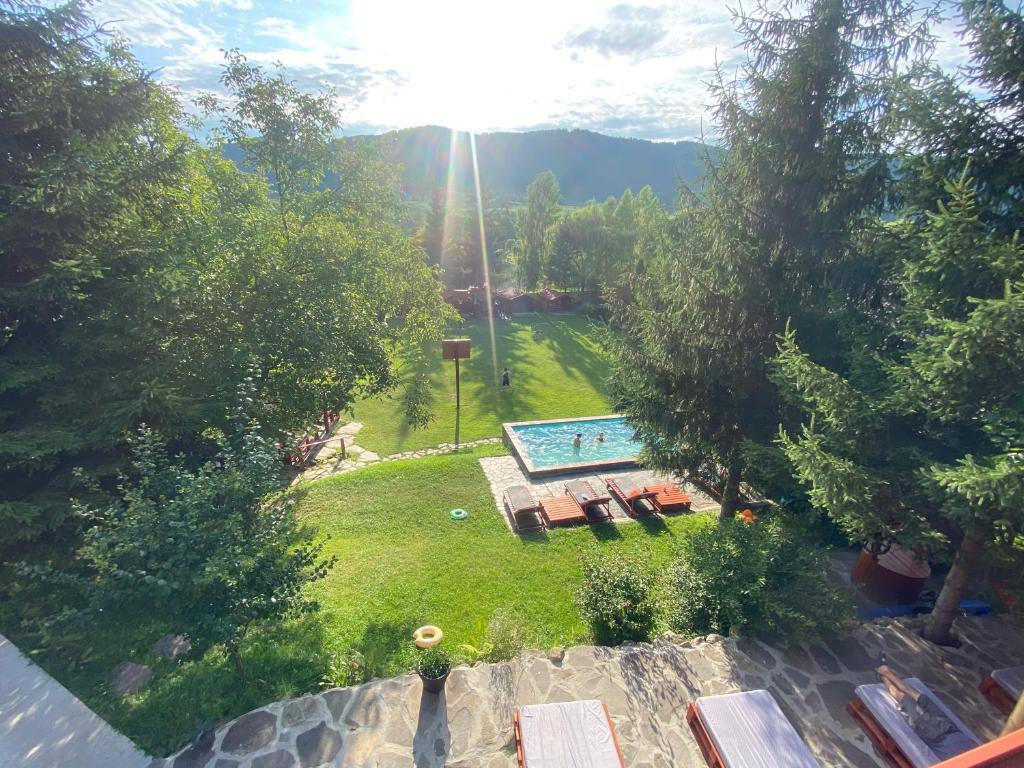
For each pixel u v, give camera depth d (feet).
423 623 25.54
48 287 21.90
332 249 40.22
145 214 28.71
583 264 139.54
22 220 21.88
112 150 25.89
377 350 40.60
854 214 26.30
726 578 23.45
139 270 25.64
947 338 16.19
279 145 39.75
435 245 154.51
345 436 63.16
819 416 24.66
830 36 24.44
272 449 20.33
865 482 19.43
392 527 36.88
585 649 21.38
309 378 34.50
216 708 18.13
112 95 24.72
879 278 25.59
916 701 16.85
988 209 18.78
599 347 38.47
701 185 30.25
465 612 26.89
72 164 21.26
